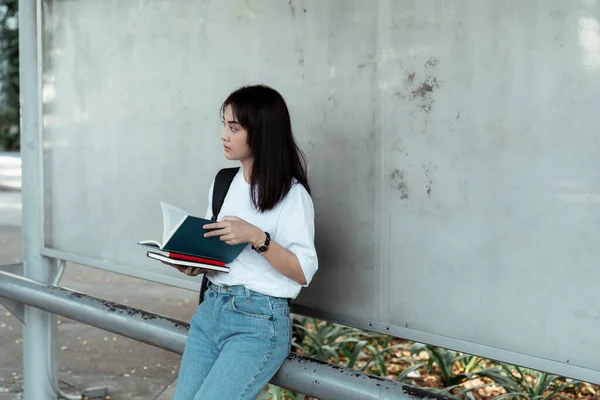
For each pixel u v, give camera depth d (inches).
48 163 150.6
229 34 116.8
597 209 80.2
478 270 90.7
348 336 186.1
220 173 97.3
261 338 89.2
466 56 89.2
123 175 136.9
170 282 130.3
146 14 129.3
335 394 90.3
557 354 84.6
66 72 144.9
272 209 90.4
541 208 84.5
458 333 93.3
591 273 81.3
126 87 134.3
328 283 107.3
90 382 167.9
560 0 81.0
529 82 84.2
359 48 100.2
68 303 128.8
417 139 95.0
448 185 92.5
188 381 93.6
